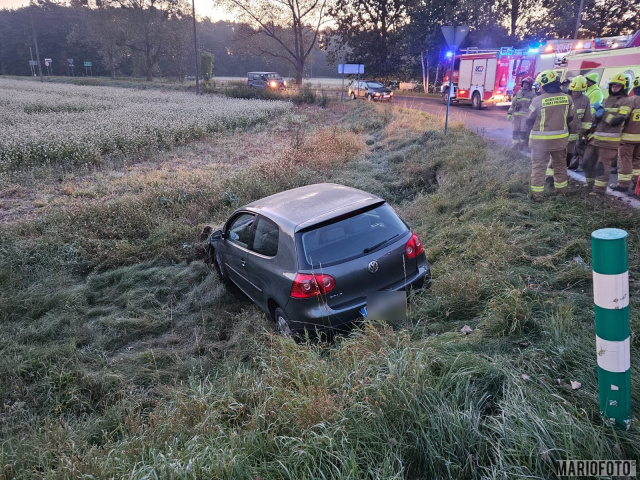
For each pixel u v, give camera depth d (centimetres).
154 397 398
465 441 246
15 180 1206
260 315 511
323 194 497
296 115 2439
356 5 4253
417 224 721
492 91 2209
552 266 457
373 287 422
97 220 827
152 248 733
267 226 471
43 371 439
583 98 694
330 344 402
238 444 267
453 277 449
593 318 354
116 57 7262
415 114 1802
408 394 271
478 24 3844
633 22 3612
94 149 1466
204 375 423
